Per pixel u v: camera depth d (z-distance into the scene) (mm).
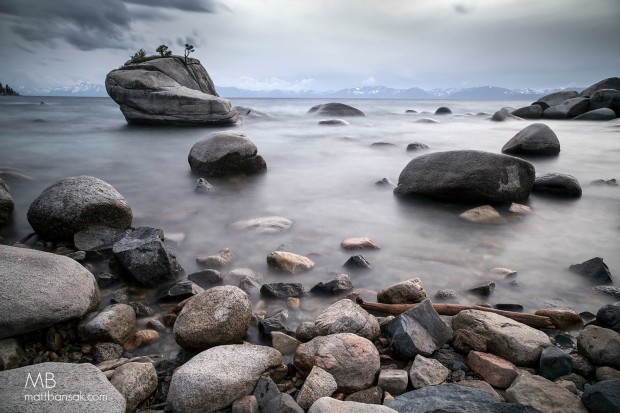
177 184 10742
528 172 9031
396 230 7430
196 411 3008
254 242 6746
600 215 8406
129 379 3197
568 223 7910
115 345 3883
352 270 5723
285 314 4500
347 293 5066
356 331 3992
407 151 16859
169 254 5473
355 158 15375
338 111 36781
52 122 28781
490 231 7422
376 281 5453
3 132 22156
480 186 8555
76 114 38156
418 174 9375
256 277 5402
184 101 25094
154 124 25859
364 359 3475
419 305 4113
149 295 4934
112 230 6340
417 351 3717
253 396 3141
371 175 12266
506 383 3416
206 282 5254
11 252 4133
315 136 22203
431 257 6250
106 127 25156
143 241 5363
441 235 7195
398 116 39250
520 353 3633
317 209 8703
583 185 11227
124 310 4238
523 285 5371
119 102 25547
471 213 8086
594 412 2926
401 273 5691
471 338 3859
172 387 3148
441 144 19688
